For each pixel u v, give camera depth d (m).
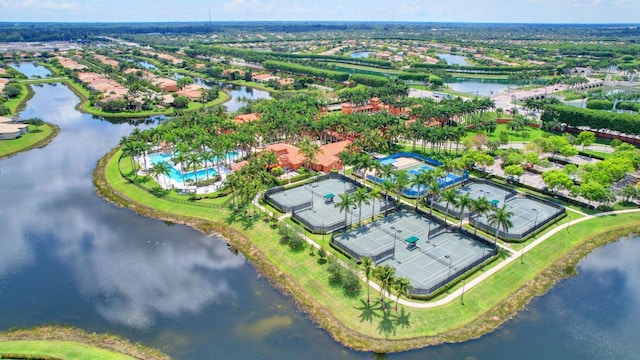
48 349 90.44
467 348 92.00
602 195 147.62
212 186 174.12
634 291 112.44
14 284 114.44
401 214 150.75
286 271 118.19
